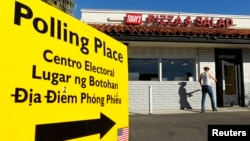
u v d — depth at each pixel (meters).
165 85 12.46
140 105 12.23
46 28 2.15
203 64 12.78
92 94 2.71
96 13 12.73
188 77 12.75
